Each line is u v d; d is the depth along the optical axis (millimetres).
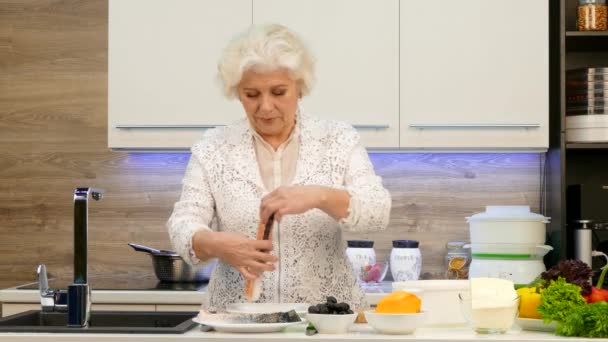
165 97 3279
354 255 3287
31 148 3682
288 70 2047
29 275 3678
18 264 3678
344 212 1946
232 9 3262
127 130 3293
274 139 2227
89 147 3658
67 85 3666
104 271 3645
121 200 3645
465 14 3238
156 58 3281
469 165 3557
